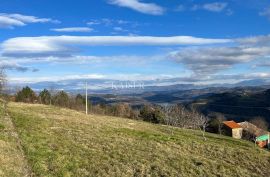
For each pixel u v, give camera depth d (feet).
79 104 415.44
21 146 108.06
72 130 151.12
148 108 399.65
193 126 285.84
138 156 125.80
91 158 113.19
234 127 379.55
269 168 142.72
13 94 382.22
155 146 146.61
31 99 389.39
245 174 127.85
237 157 151.94
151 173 109.60
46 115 184.55
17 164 89.76
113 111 444.96
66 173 94.89
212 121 392.27
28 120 154.81
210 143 179.52
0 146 99.50
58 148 115.85
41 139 122.62
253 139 350.02
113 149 130.11
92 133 153.17
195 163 129.80
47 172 92.07
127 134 165.99
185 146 157.79
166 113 285.43
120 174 103.55
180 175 112.16
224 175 120.88
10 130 123.44
